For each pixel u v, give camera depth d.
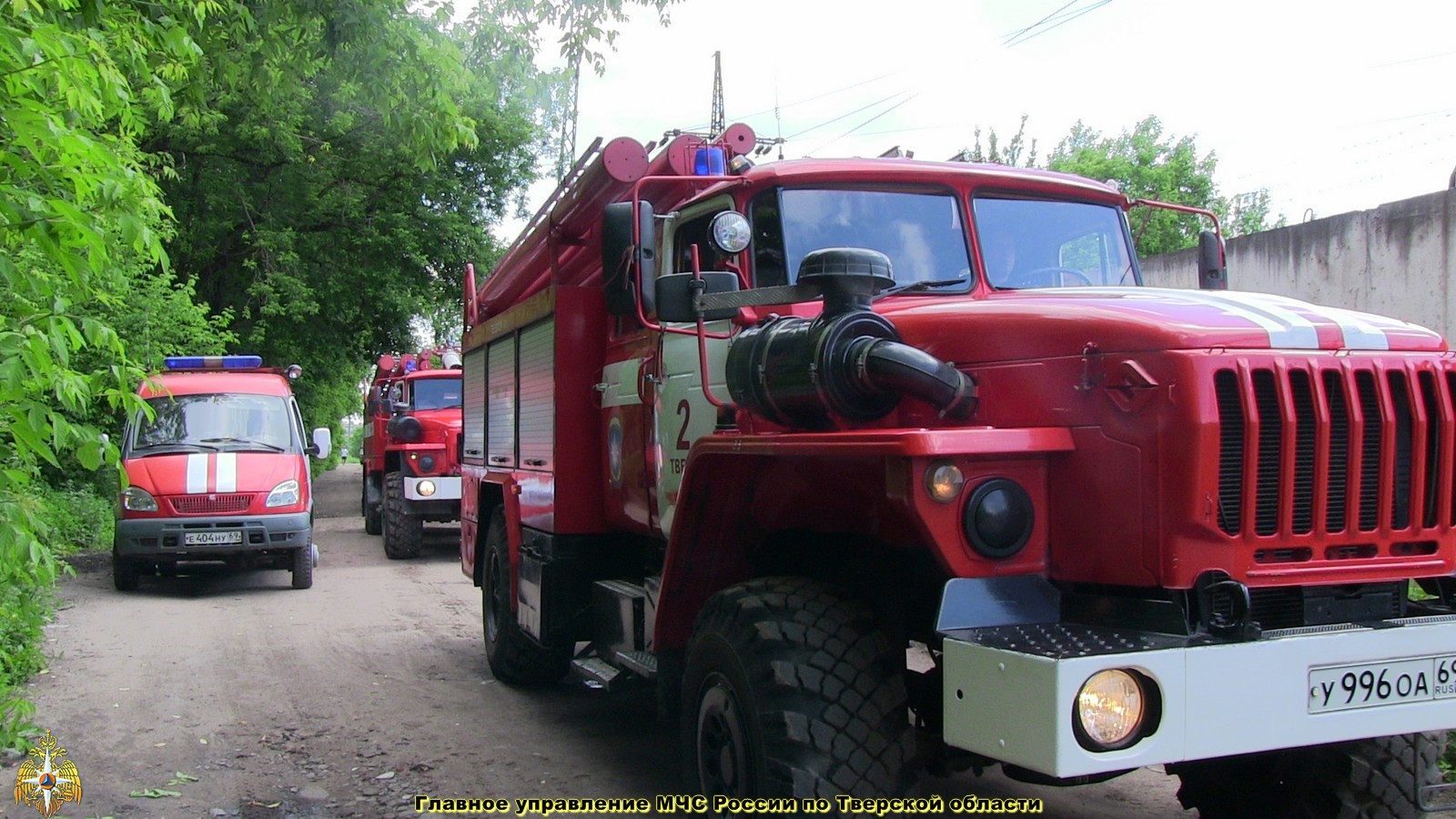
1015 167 4.39
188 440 10.28
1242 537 2.69
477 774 4.78
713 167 4.49
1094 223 4.38
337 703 5.98
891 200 4.10
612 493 5.18
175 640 7.75
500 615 6.29
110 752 5.07
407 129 8.72
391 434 12.71
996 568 2.85
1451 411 2.95
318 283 19.70
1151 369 2.73
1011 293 3.86
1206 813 3.64
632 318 5.00
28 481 3.85
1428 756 3.41
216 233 18.98
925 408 3.17
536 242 6.09
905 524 3.10
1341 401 2.83
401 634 8.08
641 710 5.88
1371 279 8.03
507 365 6.51
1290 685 2.63
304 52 8.67
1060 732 2.41
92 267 3.54
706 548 3.75
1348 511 2.81
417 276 20.88
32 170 3.50
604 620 5.07
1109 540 2.78
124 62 5.59
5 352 3.29
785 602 3.21
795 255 3.93
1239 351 2.74
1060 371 2.93
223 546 9.82
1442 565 2.95
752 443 3.18
